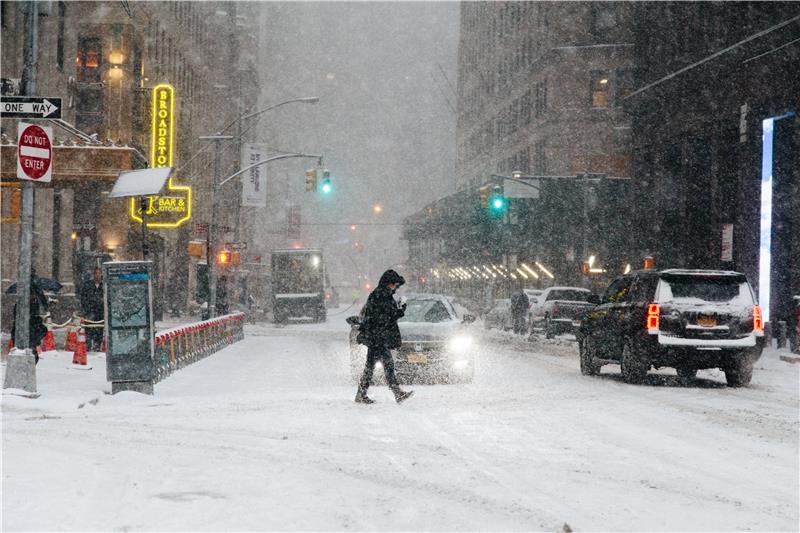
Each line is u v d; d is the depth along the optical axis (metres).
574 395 15.47
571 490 7.79
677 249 45.31
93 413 12.59
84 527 6.19
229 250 46.62
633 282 18.64
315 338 36.59
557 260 59.97
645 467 8.92
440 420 12.15
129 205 39.53
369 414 12.70
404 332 17.45
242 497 7.22
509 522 6.62
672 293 17.45
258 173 50.94
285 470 8.42
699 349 17.17
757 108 35.66
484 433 11.02
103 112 41.72
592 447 10.09
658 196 46.50
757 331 17.42
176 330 20.58
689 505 7.30
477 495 7.52
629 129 68.69
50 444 9.77
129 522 6.35
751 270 35.88
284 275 55.53
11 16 32.78
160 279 51.41
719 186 39.62
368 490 7.61
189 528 6.23
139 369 14.99
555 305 35.50
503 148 87.19
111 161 30.50
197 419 12.02
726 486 8.06
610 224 58.94
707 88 39.53
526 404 14.09
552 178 59.66
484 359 24.97
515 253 64.38
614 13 69.88
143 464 8.61
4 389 14.09
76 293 33.69
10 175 29.47
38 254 34.84
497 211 43.97
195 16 66.38
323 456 9.25
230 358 24.34
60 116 14.56
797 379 19.67
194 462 8.77
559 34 70.31
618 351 18.50
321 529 6.29
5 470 8.13
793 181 33.34
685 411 13.37
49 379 16.97
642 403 14.34
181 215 39.59
